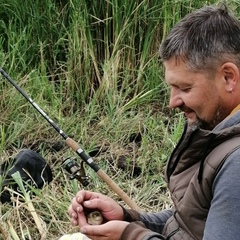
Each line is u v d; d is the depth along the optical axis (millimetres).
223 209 1579
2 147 3600
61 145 3754
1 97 3988
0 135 3842
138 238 1828
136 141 3896
